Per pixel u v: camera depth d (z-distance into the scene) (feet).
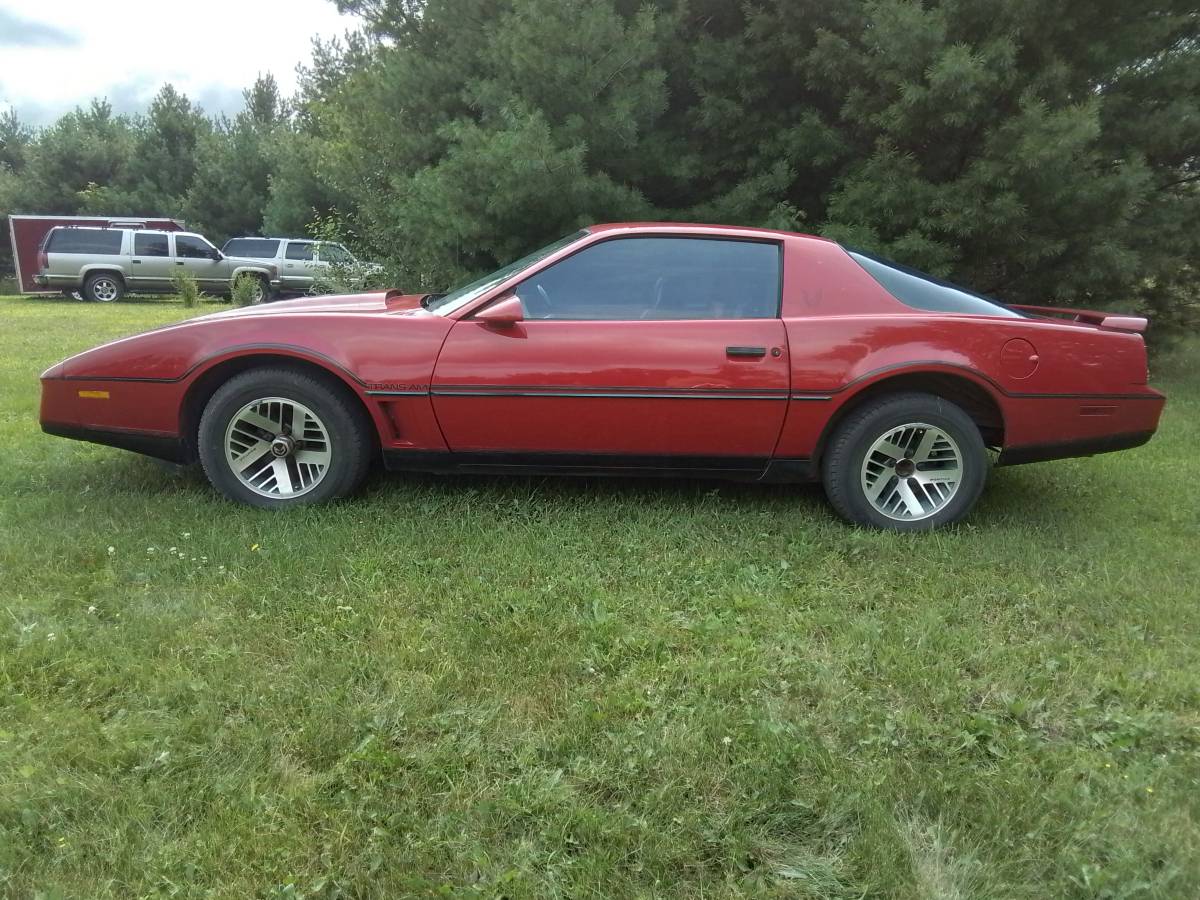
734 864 6.28
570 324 12.50
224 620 9.54
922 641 9.55
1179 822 6.78
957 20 23.90
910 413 12.65
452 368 12.42
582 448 12.80
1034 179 23.25
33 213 104.42
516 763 7.29
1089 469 17.21
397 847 6.33
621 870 6.18
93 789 6.72
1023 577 11.48
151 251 68.74
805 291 12.77
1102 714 8.30
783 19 25.39
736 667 8.96
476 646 9.16
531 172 22.97
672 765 7.24
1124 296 27.76
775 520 13.30
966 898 6.06
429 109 29.19
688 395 12.41
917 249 23.95
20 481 14.25
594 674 8.79
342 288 31.63
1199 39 26.11
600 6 24.20
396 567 11.14
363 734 7.60
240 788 6.84
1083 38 24.88
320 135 99.40
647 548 12.10
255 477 13.14
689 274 12.91
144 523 12.20
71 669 8.39
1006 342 12.56
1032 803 6.90
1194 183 29.14
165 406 12.75
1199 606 10.62
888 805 6.91
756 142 27.43
